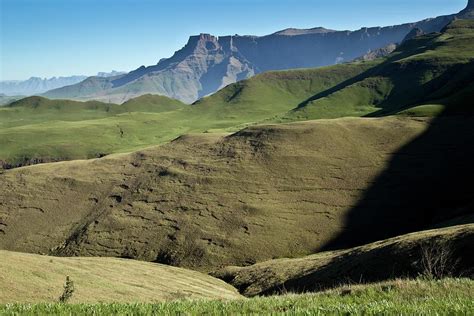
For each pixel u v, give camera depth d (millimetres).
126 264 59156
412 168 109062
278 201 104875
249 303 11047
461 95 144500
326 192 106000
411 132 124438
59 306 9734
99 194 124000
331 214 98688
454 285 12391
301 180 111375
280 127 137500
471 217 62219
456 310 8234
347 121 139250
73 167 143500
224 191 111500
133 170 135375
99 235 103875
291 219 98500
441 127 124125
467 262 34719
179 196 113188
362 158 116812
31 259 42000
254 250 90125
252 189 110688
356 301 11508
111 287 39250
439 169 106688
